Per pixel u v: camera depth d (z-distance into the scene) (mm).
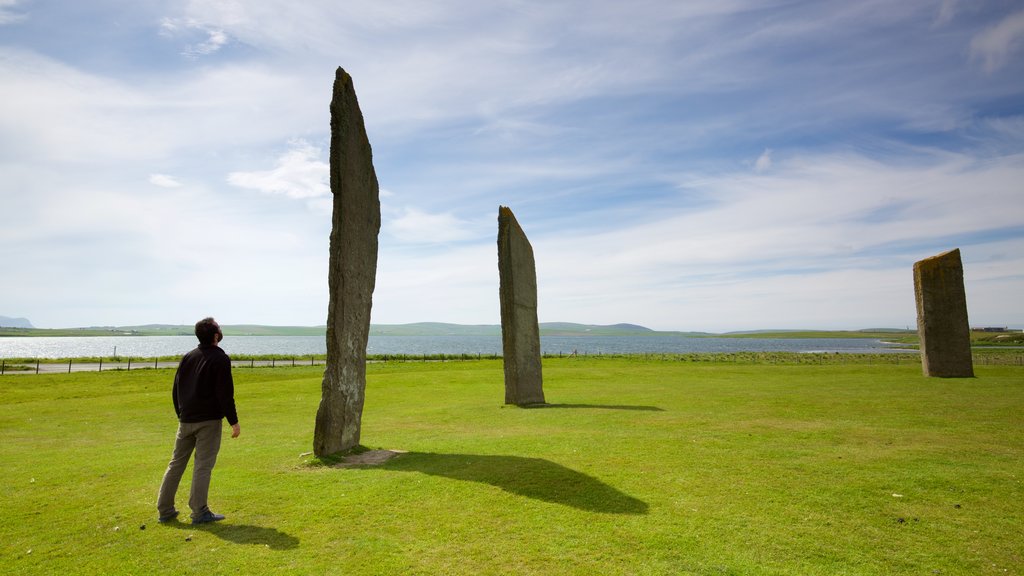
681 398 23062
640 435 14078
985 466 10602
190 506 7836
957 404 19734
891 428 14930
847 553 6723
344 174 13055
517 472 10211
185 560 6582
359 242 13734
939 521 7746
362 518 7965
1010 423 15672
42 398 27469
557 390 28078
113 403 24875
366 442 14258
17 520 8016
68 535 7422
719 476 9953
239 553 6762
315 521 7863
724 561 6496
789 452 11891
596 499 8680
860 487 9266
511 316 23188
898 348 155625
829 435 13914
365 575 6168
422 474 10312
